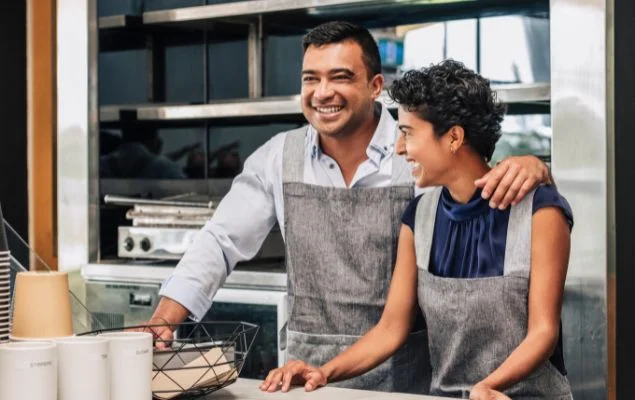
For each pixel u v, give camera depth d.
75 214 4.10
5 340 1.98
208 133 4.20
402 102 2.45
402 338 2.53
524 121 3.58
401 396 2.03
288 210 3.13
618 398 3.12
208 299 3.12
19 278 1.89
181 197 4.16
